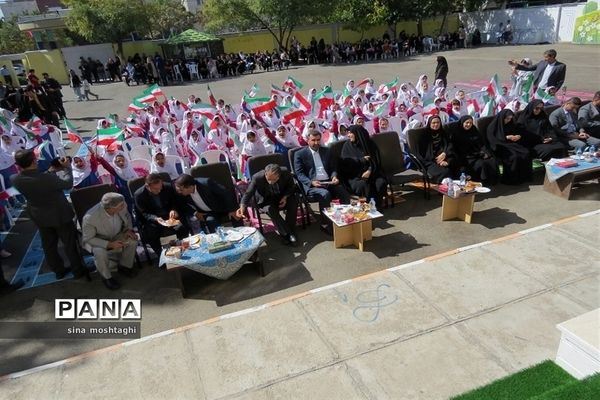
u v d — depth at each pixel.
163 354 4.19
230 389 3.72
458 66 22.77
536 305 4.39
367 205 5.91
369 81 13.78
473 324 4.20
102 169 7.59
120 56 35.06
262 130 8.84
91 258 6.36
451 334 4.10
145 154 8.66
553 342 3.90
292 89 13.34
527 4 35.59
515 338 3.99
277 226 6.20
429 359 3.83
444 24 36.81
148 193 5.83
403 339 4.09
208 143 9.41
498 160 7.63
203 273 5.07
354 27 34.78
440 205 7.05
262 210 6.26
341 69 27.33
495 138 7.75
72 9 33.50
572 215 6.32
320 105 10.80
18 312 5.12
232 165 8.83
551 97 9.82
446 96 12.32
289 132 8.59
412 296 4.70
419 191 7.68
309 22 36.38
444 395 3.46
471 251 5.45
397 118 8.91
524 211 6.56
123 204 5.30
